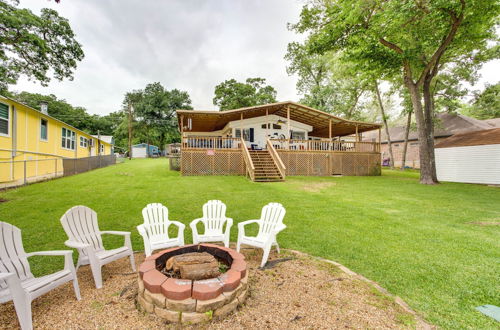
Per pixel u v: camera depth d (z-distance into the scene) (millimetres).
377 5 10375
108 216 5887
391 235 4770
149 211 3920
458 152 14500
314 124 19344
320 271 3289
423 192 9898
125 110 44719
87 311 2381
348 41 12500
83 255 3121
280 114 18297
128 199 7746
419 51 12070
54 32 10445
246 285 2576
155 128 43688
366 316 2316
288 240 4504
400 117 29578
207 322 2170
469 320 2291
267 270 3322
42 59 10711
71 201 7391
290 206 7141
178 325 2152
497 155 12750
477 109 28984
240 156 14781
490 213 6512
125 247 3250
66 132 17312
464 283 2988
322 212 6508
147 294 2312
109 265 3473
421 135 13000
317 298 2627
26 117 12219
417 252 3949
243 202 7555
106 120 48938
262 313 2344
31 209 6398
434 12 10477
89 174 14625
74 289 2570
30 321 2107
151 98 43719
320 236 4711
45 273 3186
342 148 17516
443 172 15406
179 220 5695
